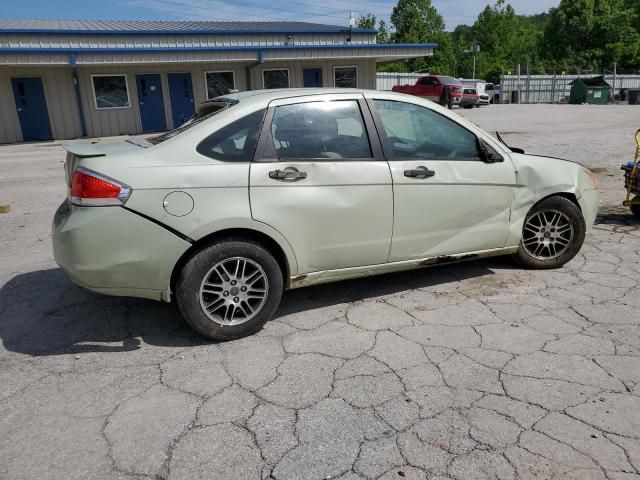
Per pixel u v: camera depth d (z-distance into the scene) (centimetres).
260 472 234
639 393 286
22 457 245
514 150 479
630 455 240
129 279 325
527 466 235
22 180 1051
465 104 2975
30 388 302
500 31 8269
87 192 315
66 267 324
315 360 328
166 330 372
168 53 1966
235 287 348
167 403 286
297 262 362
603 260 494
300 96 367
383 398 287
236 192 335
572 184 453
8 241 604
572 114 2441
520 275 461
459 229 414
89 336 365
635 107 3070
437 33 7019
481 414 271
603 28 6531
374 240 382
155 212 320
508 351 333
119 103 2095
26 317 397
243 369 319
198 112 429
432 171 394
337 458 242
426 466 236
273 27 2600
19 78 1920
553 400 281
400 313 392
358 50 2289
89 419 273
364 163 372
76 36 1961
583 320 372
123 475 234
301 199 352
